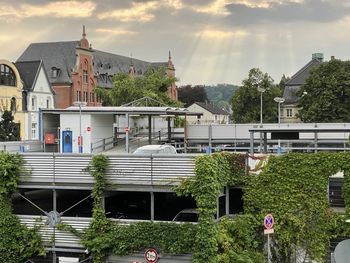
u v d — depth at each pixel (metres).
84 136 33.66
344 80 69.94
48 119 35.25
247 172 21.34
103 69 115.00
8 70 68.00
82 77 97.56
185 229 19.25
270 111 84.00
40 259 21.27
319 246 20.83
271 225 18.08
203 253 18.83
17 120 69.75
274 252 21.17
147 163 19.58
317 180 20.77
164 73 77.62
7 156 20.78
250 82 84.94
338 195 21.89
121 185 19.91
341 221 20.66
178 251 19.27
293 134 33.91
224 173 20.36
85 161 20.27
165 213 23.19
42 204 25.11
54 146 34.19
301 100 73.94
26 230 20.92
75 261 20.77
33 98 73.94
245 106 85.69
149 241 19.61
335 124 34.31
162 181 19.38
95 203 20.22
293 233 20.98
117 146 36.12
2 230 20.92
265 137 27.77
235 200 22.47
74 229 20.52
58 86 94.75
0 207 20.95
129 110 32.81
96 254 20.17
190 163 19.08
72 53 98.50
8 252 20.92
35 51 100.50
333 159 20.62
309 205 20.83
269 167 21.14
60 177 20.53
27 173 20.77
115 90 68.62
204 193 18.88
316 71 72.69
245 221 20.88
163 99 68.81
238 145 37.69
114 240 19.95
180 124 45.91
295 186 20.94
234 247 20.02
